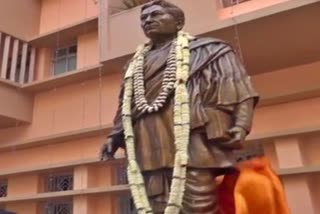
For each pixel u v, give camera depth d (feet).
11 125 33.47
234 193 7.94
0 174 32.04
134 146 9.03
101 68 28.66
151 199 8.53
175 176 7.89
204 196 8.05
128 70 9.93
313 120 22.00
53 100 32.83
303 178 20.79
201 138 8.39
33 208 30.12
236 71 8.76
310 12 18.65
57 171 30.37
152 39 9.94
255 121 23.49
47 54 34.83
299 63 22.88
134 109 9.21
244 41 21.03
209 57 8.92
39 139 31.14
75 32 32.99
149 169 8.57
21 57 33.37
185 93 8.53
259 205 7.73
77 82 31.83
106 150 9.78
